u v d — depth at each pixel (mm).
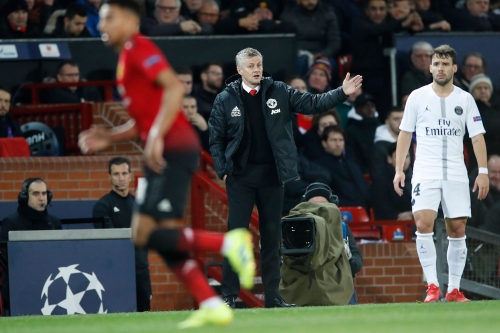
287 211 43250
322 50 53219
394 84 50125
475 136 29078
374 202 45062
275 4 54719
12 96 45156
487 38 50375
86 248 28719
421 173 28875
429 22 54438
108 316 21422
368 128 47469
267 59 47469
